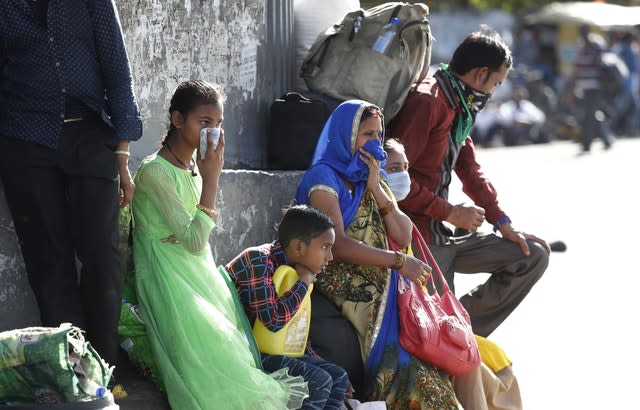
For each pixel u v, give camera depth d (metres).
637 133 41.72
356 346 7.50
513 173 28.20
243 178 8.27
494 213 9.23
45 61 6.51
